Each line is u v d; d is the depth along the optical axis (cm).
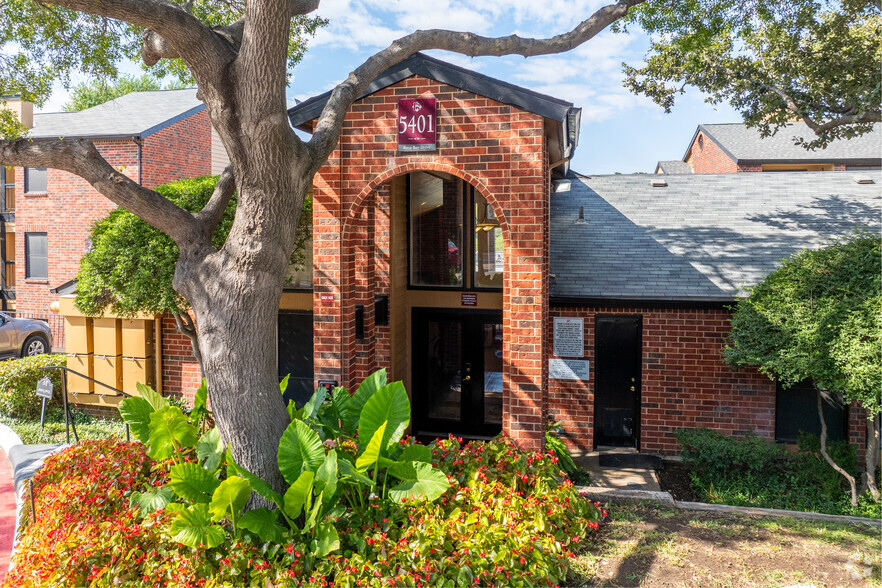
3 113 1023
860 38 1051
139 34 982
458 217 1111
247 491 541
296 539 554
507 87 769
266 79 560
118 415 1194
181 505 520
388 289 1046
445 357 1141
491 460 705
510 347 788
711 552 591
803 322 796
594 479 890
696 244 1112
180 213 639
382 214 1043
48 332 1625
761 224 1152
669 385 1010
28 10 897
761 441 888
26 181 1825
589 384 1030
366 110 824
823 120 1104
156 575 524
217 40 591
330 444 685
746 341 844
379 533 546
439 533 538
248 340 602
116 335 1166
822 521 670
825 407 973
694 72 1179
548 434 863
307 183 639
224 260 608
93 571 532
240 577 517
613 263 1079
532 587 515
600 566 573
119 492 658
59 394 1187
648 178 1380
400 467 574
